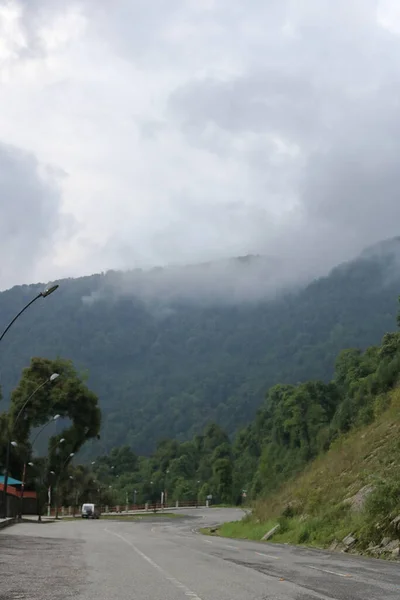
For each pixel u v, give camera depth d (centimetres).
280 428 13888
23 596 1078
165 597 1093
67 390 8644
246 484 15925
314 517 3391
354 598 1103
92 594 1118
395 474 2828
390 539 2297
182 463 19875
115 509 12050
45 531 3850
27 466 8744
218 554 2170
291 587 1257
